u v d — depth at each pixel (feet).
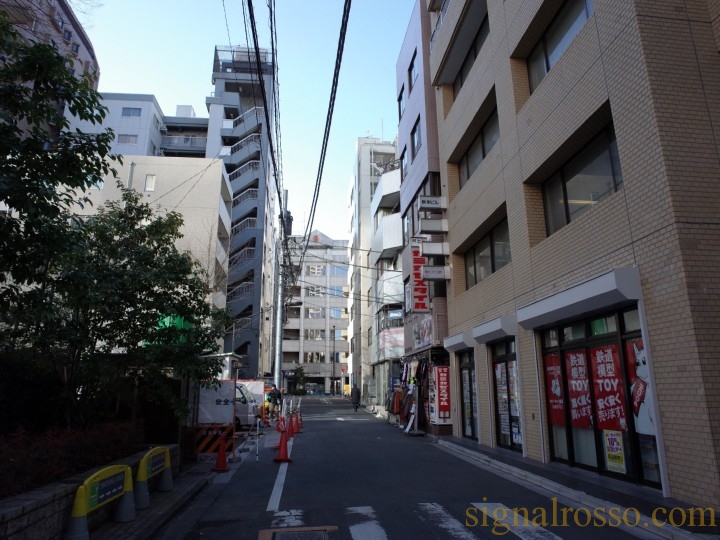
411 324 71.97
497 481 30.07
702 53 24.36
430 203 57.47
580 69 29.76
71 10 27.12
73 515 17.04
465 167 55.31
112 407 34.42
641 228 24.21
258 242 135.54
